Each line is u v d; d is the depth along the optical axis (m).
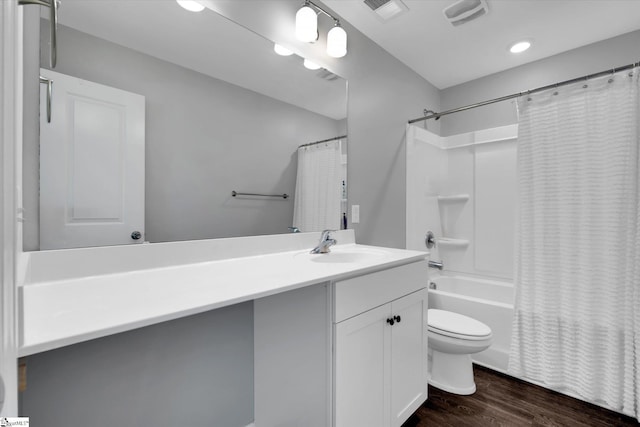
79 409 0.97
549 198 1.89
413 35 2.02
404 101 2.41
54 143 0.93
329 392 1.05
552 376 1.78
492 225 2.58
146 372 1.10
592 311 1.68
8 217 0.36
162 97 1.17
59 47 0.94
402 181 2.37
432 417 1.55
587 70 2.13
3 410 0.36
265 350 1.32
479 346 1.64
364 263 1.25
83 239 0.99
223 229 1.35
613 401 1.58
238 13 1.38
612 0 1.67
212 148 1.32
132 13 1.10
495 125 2.58
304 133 1.67
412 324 1.43
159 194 1.17
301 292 1.14
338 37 1.61
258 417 1.39
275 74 1.54
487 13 1.79
